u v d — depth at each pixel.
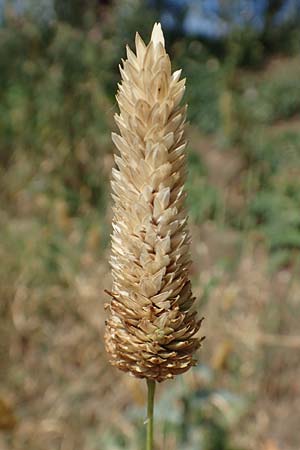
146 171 1.26
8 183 5.43
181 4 9.56
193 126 8.12
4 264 4.46
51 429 3.68
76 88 5.88
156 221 1.28
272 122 9.05
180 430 3.12
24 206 5.27
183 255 1.32
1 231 4.80
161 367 1.37
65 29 6.14
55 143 5.69
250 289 4.62
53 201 5.25
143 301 1.33
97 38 6.44
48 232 4.72
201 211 5.59
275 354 4.05
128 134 1.24
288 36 11.98
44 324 4.25
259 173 6.39
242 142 6.93
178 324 1.33
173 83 1.21
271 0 11.84
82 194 5.45
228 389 3.74
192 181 5.91
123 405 3.81
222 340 3.93
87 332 4.18
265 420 3.76
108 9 7.43
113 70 6.58
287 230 5.43
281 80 9.82
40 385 3.99
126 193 1.29
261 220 5.84
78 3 7.02
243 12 8.93
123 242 1.31
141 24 7.32
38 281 4.44
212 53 9.30
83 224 5.04
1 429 3.20
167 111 1.21
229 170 6.67
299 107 9.52
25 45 6.18
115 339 1.38
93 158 5.65
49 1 6.52
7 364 4.07
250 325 4.16
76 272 4.50
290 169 6.67
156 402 3.38
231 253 5.24
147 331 1.34
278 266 5.26
